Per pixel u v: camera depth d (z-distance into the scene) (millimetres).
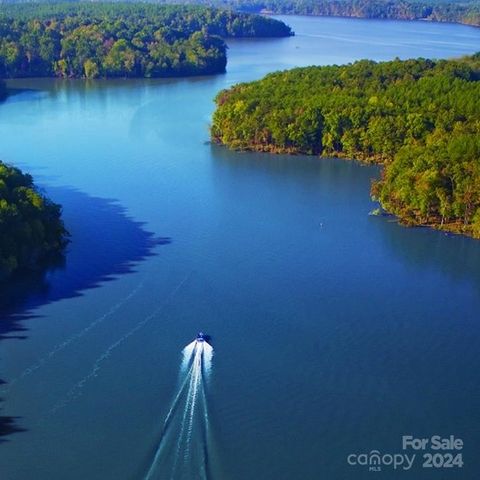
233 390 90938
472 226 140250
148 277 118750
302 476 77625
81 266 121812
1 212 116062
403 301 114562
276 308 110875
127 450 80250
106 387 90750
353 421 86125
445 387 92875
